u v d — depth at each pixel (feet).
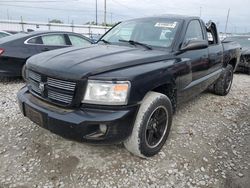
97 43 14.21
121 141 9.29
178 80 11.76
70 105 9.00
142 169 9.95
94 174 9.55
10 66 21.84
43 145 11.30
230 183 9.46
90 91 8.79
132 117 9.21
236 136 13.25
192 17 14.66
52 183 9.04
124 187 9.00
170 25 13.29
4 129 12.82
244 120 15.56
